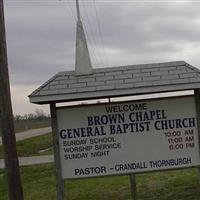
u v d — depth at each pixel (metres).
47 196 14.70
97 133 11.35
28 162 22.66
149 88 10.99
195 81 10.97
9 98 10.68
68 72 11.72
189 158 11.39
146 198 13.15
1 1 10.62
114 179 16.47
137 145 11.37
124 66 11.75
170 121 11.40
